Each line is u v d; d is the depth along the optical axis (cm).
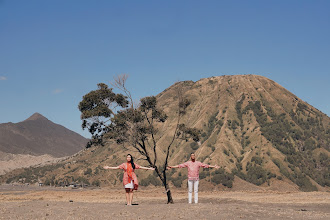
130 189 2012
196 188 2125
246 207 2008
